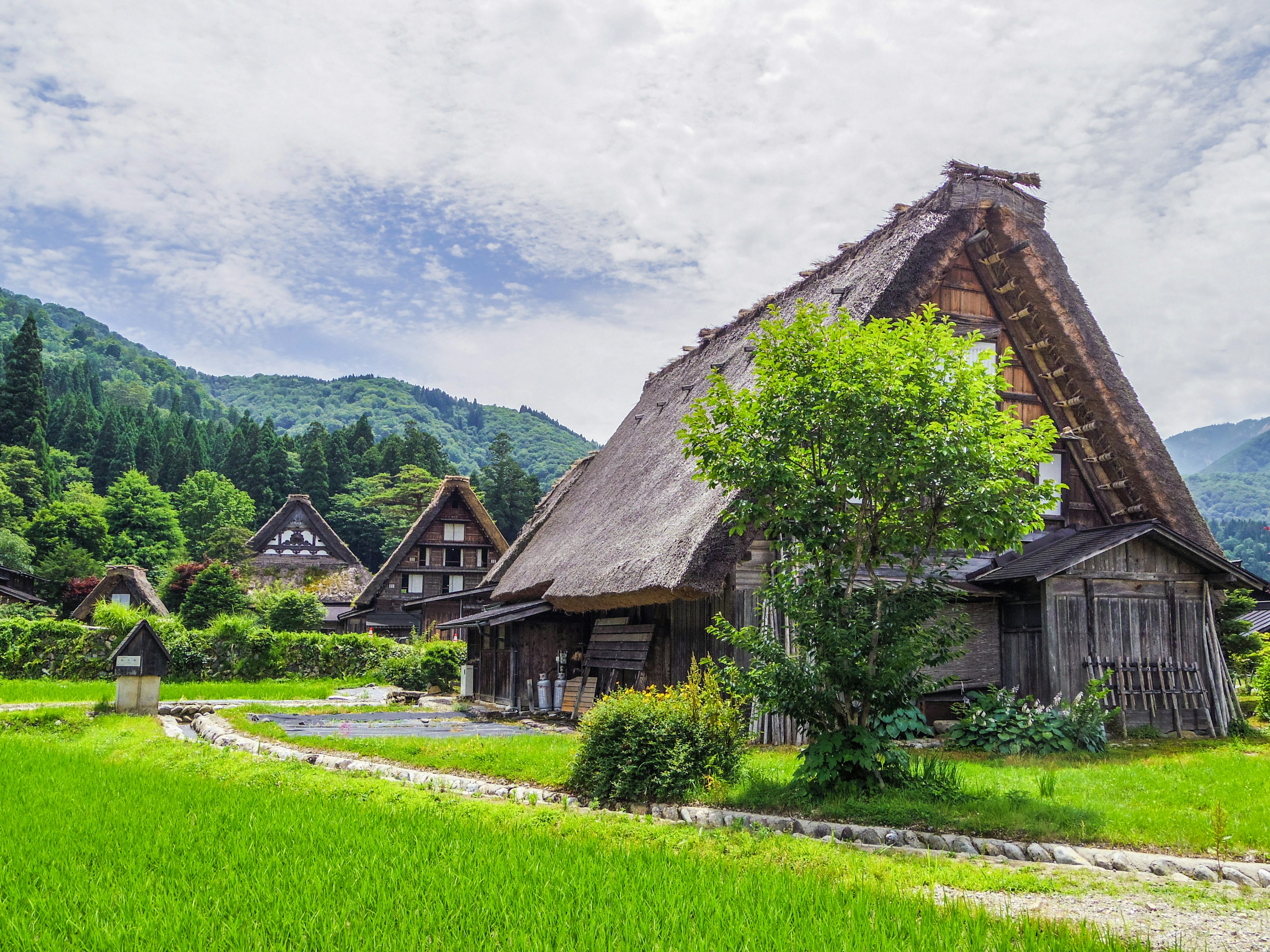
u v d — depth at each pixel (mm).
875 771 8953
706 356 24375
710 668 11266
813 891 5547
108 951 4574
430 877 5867
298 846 6781
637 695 10211
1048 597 14969
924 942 4590
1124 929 5316
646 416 26109
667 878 5859
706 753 9547
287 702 22406
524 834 7375
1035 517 9320
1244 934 5309
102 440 91625
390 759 12156
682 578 13625
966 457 8977
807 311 9594
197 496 81250
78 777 10336
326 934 4738
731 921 4980
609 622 19359
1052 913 5723
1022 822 7676
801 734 13867
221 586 43531
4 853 6551
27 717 17375
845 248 20266
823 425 9367
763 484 9508
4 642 28219
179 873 6020
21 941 4660
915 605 9375
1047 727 13125
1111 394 17172
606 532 19484
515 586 23141
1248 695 21125
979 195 16688
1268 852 7000
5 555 56469
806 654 9672
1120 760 11984
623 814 8781
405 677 30094
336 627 52781
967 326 17578
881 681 9039
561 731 16188
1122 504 17922
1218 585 16094
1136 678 15188
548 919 5008
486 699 24875
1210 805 8297
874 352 9289
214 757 12258
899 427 9195
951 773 9359
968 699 15211
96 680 28172
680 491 16828
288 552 59781
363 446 102000
